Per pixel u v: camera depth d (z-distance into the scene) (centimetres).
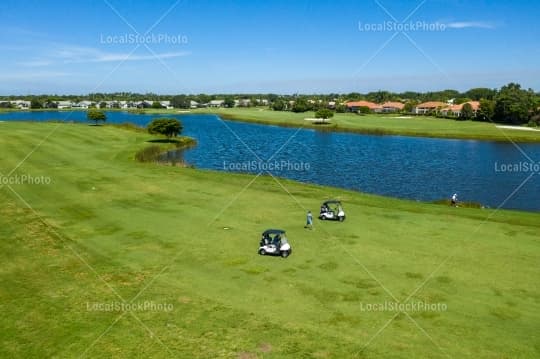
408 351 2067
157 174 6281
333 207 4591
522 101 16512
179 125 11288
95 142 9381
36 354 2056
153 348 2102
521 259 3162
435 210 4562
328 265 3034
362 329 2253
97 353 2066
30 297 2584
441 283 2770
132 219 4053
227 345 2116
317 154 10206
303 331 2231
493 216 4334
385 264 3053
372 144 12119
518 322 2323
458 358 2014
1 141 8081
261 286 2722
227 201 4822
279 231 3222
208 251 3291
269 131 15562
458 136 13425
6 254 3188
